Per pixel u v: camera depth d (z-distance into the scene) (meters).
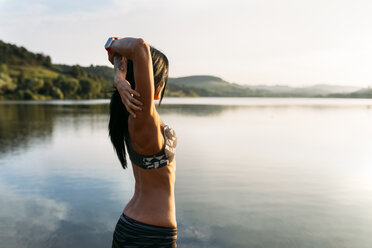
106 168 7.52
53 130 16.12
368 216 4.64
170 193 1.42
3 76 112.62
